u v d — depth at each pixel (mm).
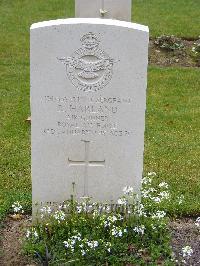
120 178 2369
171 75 4207
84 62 2197
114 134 2301
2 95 3771
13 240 2350
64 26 2145
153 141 3219
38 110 2256
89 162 2344
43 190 2377
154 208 2451
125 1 3873
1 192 2662
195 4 6270
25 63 4375
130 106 2260
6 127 3332
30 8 5910
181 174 2871
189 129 3391
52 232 2299
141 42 2170
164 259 2223
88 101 2250
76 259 2156
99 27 2150
